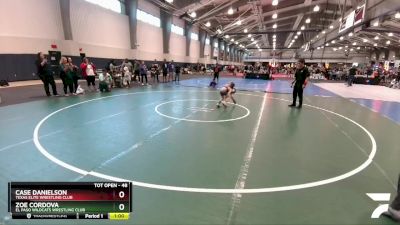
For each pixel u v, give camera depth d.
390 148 5.36
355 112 9.53
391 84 21.89
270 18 33.50
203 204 3.07
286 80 28.05
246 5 25.67
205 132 6.16
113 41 21.19
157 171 3.93
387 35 35.88
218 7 25.47
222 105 10.02
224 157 4.59
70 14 16.84
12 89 12.62
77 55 17.45
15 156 4.41
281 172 4.02
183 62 35.34
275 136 6.01
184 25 34.81
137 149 4.87
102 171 3.88
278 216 2.87
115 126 6.45
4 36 13.56
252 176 3.85
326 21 35.03
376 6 13.59
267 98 12.69
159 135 5.80
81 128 6.19
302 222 2.78
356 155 4.88
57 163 4.14
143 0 24.38
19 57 14.38
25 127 6.19
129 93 12.62
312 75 35.38
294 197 3.29
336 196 3.34
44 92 11.96
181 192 3.33
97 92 12.65
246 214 2.89
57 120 6.91
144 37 25.39
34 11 14.86
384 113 9.55
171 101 10.58
